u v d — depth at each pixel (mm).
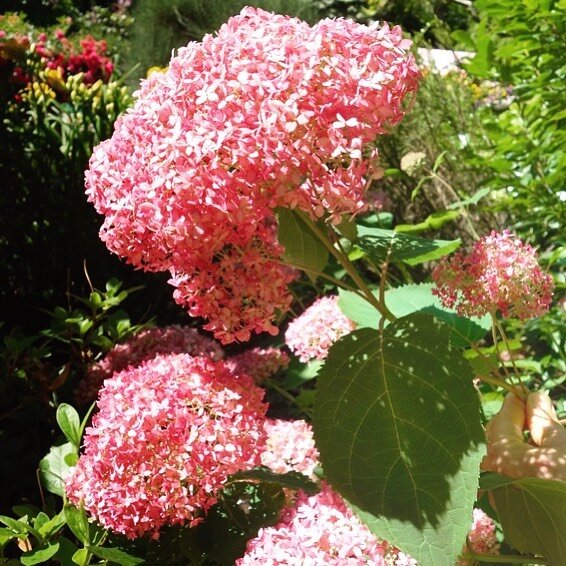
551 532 538
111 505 628
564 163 1264
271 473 707
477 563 625
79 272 1861
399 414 489
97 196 536
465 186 1999
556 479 528
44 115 1952
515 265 624
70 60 2855
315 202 485
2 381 1060
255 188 471
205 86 471
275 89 458
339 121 457
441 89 2035
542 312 635
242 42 485
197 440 626
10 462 990
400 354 501
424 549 456
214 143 459
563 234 1366
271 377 1518
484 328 760
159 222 486
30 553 667
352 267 534
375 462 482
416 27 3102
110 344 1154
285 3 4371
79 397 1094
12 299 1810
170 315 1960
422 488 470
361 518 469
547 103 1330
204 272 519
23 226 1816
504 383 632
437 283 638
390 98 478
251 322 527
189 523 714
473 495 461
